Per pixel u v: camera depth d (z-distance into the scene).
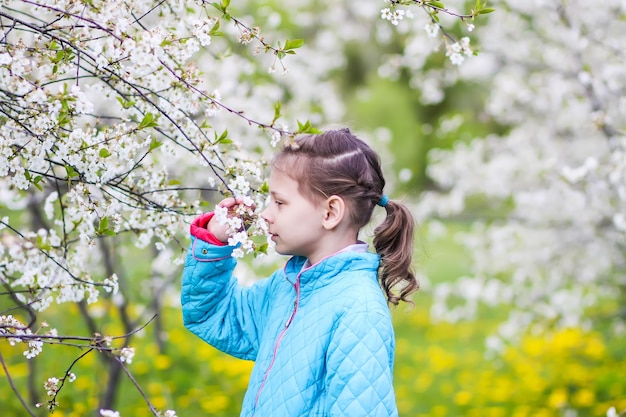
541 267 5.41
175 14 2.24
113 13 1.73
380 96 13.92
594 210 4.55
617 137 3.77
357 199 1.97
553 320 5.29
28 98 1.65
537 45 5.16
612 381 5.13
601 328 6.52
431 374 5.68
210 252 2.02
